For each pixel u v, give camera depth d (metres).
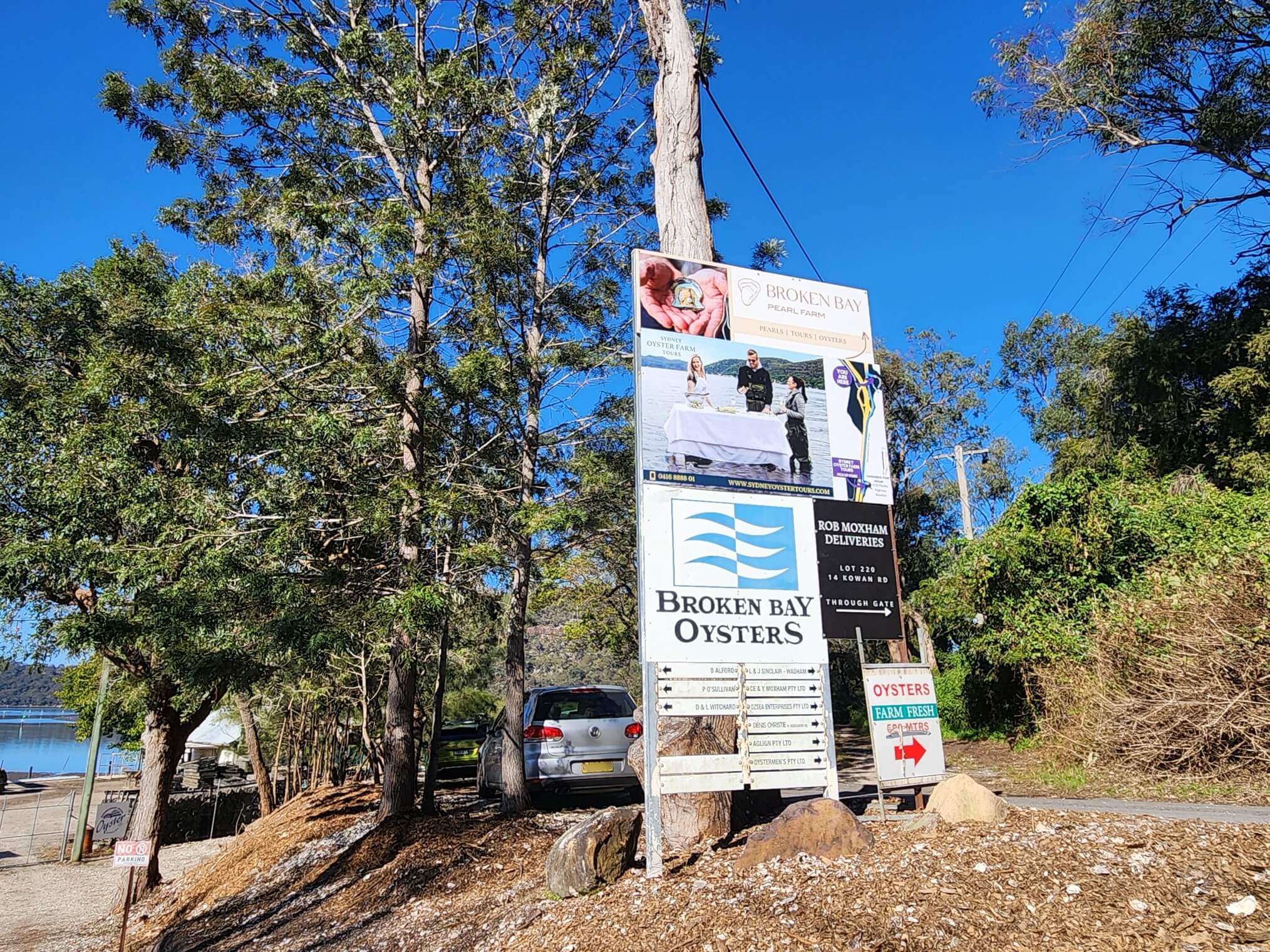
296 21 12.48
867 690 6.36
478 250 9.50
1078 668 9.70
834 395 6.97
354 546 9.63
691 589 5.84
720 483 6.30
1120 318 26.67
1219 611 7.84
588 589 17.94
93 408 9.88
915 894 3.95
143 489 8.91
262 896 10.54
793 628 6.08
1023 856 4.22
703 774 5.43
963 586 13.59
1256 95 16.62
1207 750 7.62
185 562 8.84
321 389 9.27
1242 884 3.58
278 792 28.36
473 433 10.53
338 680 17.06
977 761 11.58
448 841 8.66
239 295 9.55
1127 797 6.97
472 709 29.19
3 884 18.78
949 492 33.34
